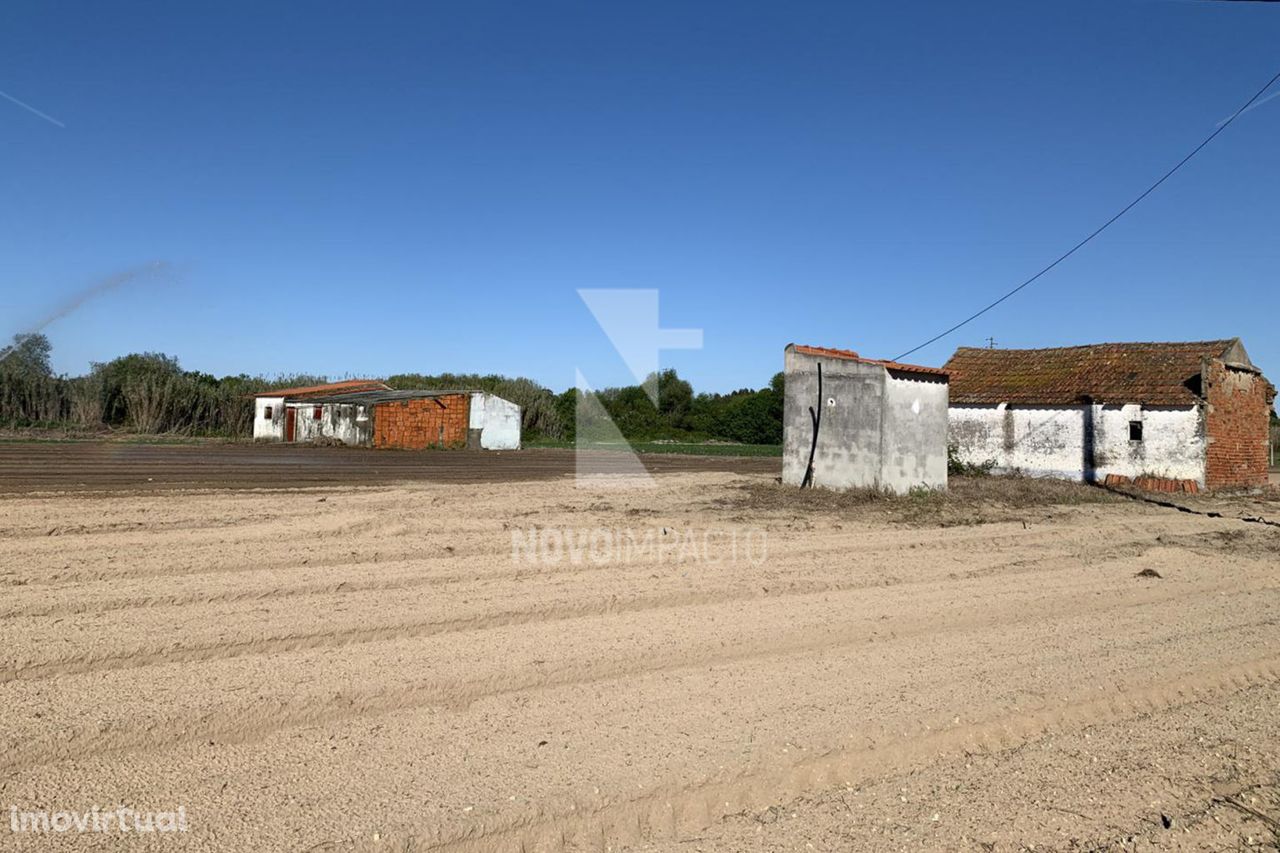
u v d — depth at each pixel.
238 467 25.69
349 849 3.99
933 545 13.19
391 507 15.72
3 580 8.56
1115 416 24.81
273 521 13.13
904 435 19.61
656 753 5.18
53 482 18.62
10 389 43.47
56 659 6.14
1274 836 4.73
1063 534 14.81
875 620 8.47
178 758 4.86
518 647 7.10
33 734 4.93
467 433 46.19
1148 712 6.50
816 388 20.78
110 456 28.47
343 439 45.25
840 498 18.55
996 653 7.55
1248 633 8.60
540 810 4.45
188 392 49.59
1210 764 5.59
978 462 26.95
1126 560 12.46
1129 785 5.23
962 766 5.40
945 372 20.25
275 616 7.58
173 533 11.80
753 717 5.82
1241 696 6.91
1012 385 27.70
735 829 4.55
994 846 4.46
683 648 7.27
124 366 49.09
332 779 4.68
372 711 5.70
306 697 5.67
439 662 6.59
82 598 7.94
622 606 8.66
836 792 5.00
